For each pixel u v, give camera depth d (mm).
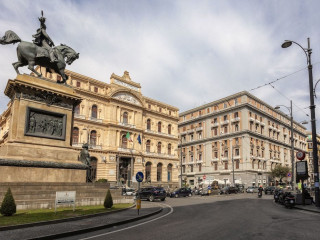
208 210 18391
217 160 71625
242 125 67625
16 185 15672
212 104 76312
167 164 61781
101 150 49000
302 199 21078
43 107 18969
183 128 84750
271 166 73688
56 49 20797
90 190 18859
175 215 15469
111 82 53469
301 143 94938
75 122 47000
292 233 9609
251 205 22500
